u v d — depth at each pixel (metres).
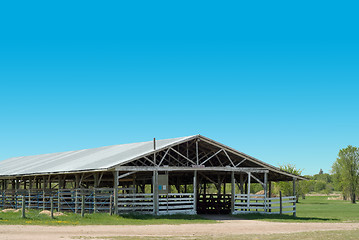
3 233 17.89
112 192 30.12
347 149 70.25
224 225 23.97
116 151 33.50
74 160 34.41
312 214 36.38
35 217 23.80
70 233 18.64
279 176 34.84
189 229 21.66
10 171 38.06
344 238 17.91
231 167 30.92
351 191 68.88
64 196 31.83
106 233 19.16
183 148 31.25
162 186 28.62
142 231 20.30
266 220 27.95
